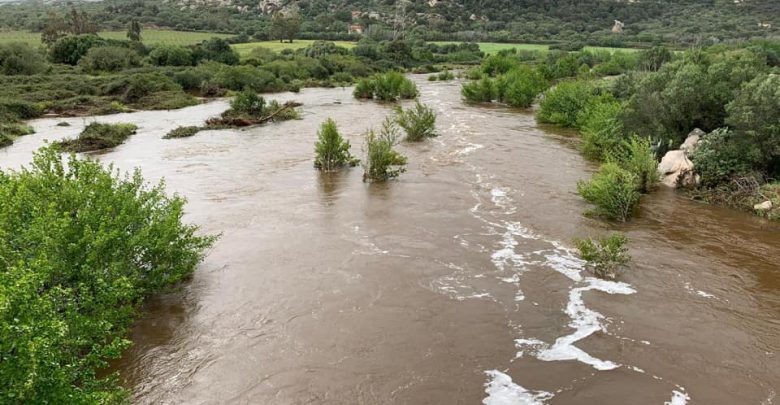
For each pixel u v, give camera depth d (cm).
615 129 2494
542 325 1102
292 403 858
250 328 1075
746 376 939
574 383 919
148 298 1190
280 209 1797
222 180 2169
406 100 4919
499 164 2434
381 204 1853
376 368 949
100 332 897
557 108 3550
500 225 1666
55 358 718
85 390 752
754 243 1534
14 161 2522
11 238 991
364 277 1296
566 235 1591
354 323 1093
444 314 1134
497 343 1034
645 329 1088
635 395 889
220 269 1334
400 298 1198
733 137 2031
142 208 1222
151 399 867
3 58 5547
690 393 895
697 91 2292
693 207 1858
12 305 689
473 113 4047
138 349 1004
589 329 1089
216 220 1681
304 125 3528
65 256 992
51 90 4675
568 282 1291
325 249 1459
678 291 1248
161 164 2453
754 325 1103
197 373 935
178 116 4031
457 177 2209
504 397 879
